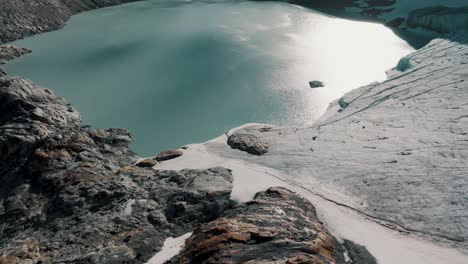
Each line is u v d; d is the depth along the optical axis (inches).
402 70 3189.0
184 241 1379.2
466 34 3388.3
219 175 1852.9
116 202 1670.8
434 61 2984.7
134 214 1582.2
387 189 1669.5
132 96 3139.8
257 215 1391.5
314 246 1228.5
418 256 1300.4
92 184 1764.3
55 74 3506.4
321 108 2869.1
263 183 1795.0
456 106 2237.9
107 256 1306.6
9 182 1939.0
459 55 2965.1
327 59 3715.6
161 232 1498.5
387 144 2015.3
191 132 2664.9
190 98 3097.9
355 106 2600.9
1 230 1631.4
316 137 2241.6
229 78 3390.7
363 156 1946.4
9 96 2367.1
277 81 3302.2
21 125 2169.0
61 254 1355.8
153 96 3137.3
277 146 2206.0
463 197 1536.7
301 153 2080.5
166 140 2581.2
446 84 2541.8
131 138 2460.6
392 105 2456.9
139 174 1941.4
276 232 1264.8
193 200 1659.7
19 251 1396.4
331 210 1579.7
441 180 1653.5
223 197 1684.3
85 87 3275.1
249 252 1159.0
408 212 1525.6
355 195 1670.8
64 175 1877.5
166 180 1855.3
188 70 3577.8
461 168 1700.3
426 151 1875.0
